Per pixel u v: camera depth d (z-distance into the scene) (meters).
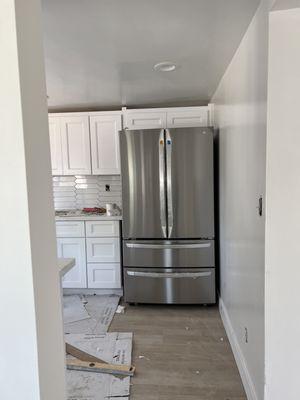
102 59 2.15
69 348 2.36
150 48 1.98
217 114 2.98
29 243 0.83
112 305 3.22
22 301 0.85
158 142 3.01
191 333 2.60
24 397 0.88
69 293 3.55
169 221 3.06
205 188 3.02
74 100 3.26
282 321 1.44
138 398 1.84
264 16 1.42
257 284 1.60
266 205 1.41
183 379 2.01
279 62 1.35
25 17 0.83
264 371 1.47
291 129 1.37
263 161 1.46
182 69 2.39
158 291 3.13
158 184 3.04
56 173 3.64
